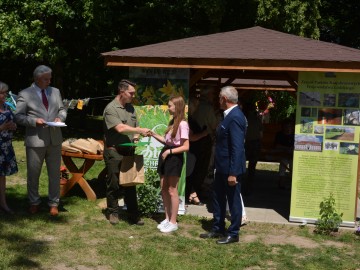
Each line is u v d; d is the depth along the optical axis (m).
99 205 7.70
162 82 7.29
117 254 5.61
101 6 15.05
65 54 15.38
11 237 6.00
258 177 11.41
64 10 14.70
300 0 15.69
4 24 14.23
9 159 6.91
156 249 5.86
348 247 6.27
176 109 6.39
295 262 5.63
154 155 7.38
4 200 7.03
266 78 10.05
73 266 5.23
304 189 7.17
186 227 6.83
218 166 6.18
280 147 10.30
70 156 8.06
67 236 6.19
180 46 7.57
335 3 23.61
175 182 6.52
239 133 5.94
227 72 10.20
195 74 7.79
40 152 6.81
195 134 8.04
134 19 16.94
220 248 5.99
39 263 5.24
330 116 7.00
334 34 24.12
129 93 6.54
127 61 7.10
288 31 15.77
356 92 6.90
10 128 6.80
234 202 6.16
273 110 15.21
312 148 7.09
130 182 6.45
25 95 6.68
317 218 7.16
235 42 7.75
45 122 6.54
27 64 19.38
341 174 7.04
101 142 9.00
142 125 7.35
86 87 19.72
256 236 6.59
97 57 18.25
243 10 16.47
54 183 7.01
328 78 6.96
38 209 7.24
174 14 16.61
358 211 8.13
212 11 14.64
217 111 9.16
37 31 14.52
